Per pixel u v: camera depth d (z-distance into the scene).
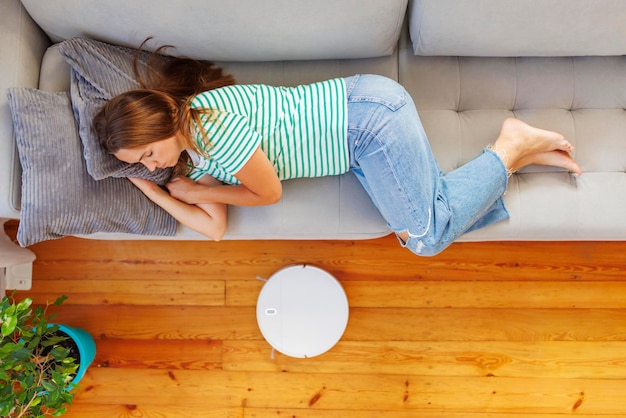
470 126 1.44
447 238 1.32
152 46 1.30
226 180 1.31
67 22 1.24
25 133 1.16
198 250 1.79
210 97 1.15
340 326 1.69
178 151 1.13
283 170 1.29
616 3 1.22
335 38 1.31
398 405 1.76
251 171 1.15
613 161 1.42
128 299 1.80
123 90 1.24
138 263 1.80
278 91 1.23
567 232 1.42
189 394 1.78
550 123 1.44
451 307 1.76
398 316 1.77
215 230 1.36
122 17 1.22
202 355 1.78
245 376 1.78
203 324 1.79
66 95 1.23
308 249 1.78
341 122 1.22
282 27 1.26
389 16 1.26
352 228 1.42
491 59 1.45
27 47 1.26
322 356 1.77
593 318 1.74
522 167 1.44
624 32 1.29
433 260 1.76
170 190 1.34
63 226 1.23
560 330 1.75
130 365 1.79
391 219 1.32
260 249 1.78
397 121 1.21
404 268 1.77
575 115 1.45
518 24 1.28
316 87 1.23
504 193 1.40
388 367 1.76
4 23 1.23
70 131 1.20
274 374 1.78
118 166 1.21
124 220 1.31
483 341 1.75
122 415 1.78
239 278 1.79
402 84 1.45
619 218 1.40
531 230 1.42
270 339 1.71
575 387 1.74
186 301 1.79
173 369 1.79
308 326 1.70
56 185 1.19
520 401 1.75
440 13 1.27
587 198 1.40
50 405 1.38
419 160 1.25
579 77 1.44
